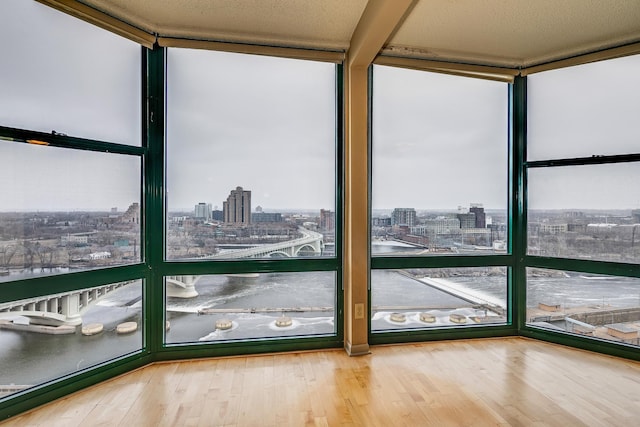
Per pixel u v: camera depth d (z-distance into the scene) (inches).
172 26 87.2
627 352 93.3
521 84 109.9
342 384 78.9
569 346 101.7
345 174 99.6
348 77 97.1
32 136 70.9
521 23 86.5
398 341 104.2
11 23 68.3
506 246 112.1
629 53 93.0
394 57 100.3
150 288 90.7
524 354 96.3
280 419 65.6
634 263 95.3
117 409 68.9
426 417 66.1
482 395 74.1
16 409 67.2
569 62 101.0
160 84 90.7
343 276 101.4
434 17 83.8
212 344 94.3
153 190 90.7
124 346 87.4
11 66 68.2
